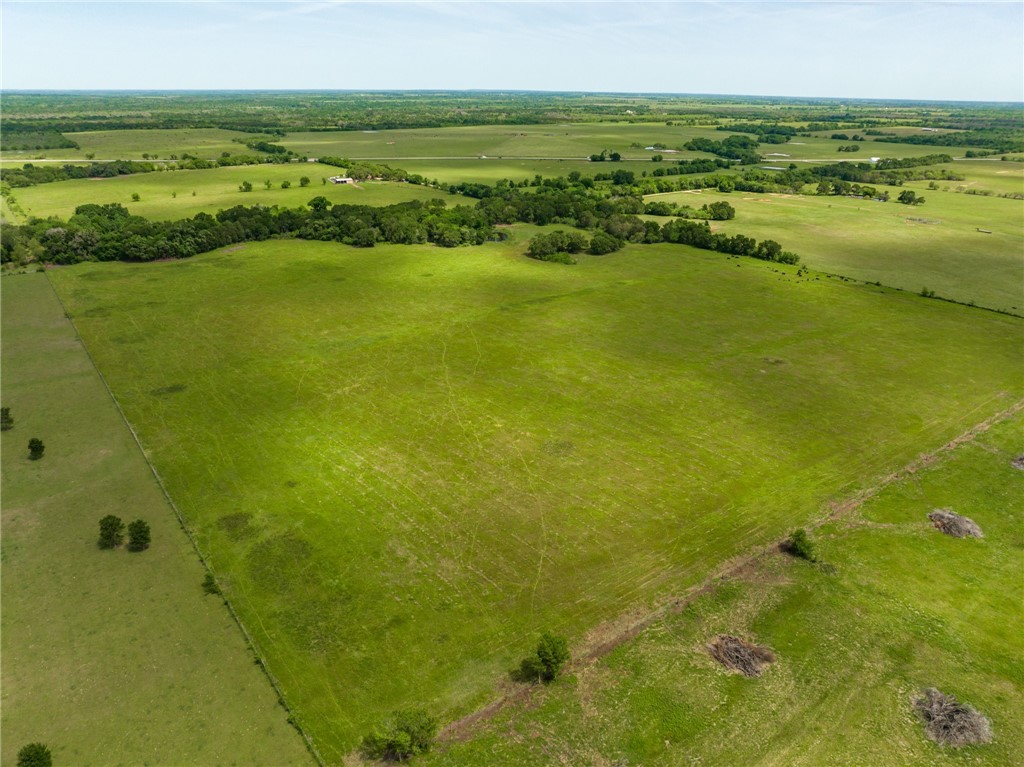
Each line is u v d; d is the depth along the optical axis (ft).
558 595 135.44
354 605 132.36
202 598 133.80
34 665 117.19
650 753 103.65
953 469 180.96
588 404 214.28
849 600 135.44
